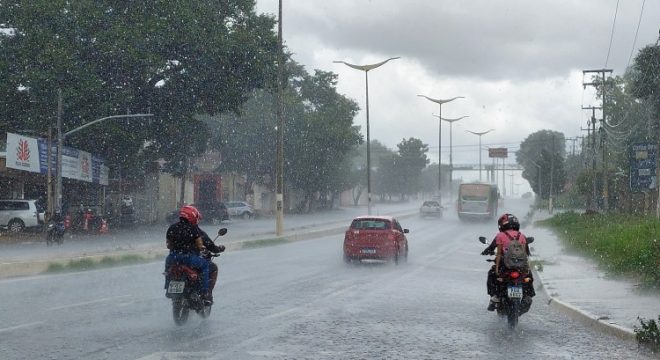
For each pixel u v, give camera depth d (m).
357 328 10.88
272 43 49.56
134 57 43.19
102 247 32.06
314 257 27.31
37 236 38.53
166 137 50.97
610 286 16.50
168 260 11.15
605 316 11.64
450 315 12.52
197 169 72.19
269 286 17.00
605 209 53.66
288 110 78.31
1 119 43.88
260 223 62.62
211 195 73.31
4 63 42.19
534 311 13.52
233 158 78.31
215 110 51.03
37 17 42.50
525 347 9.61
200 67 47.38
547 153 109.12
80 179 43.88
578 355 9.09
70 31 43.38
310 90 82.69
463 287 17.34
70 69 41.56
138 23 44.22
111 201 55.47
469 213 60.84
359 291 16.09
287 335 10.16
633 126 74.62
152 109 49.50
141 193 59.28
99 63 44.91
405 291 16.25
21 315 11.86
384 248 23.25
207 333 10.26
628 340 10.14
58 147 36.00
